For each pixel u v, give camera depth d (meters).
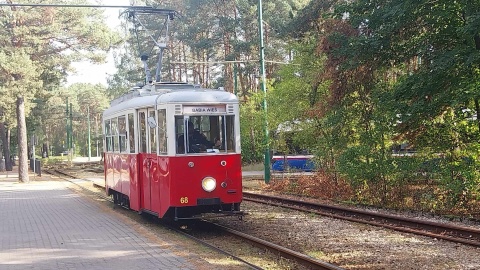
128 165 15.18
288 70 23.03
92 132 109.06
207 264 8.93
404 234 12.15
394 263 9.34
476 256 9.71
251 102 32.09
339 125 19.36
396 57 16.28
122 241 11.26
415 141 16.92
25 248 10.75
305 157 32.91
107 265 8.98
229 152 12.85
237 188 12.85
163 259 9.36
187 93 12.71
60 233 12.55
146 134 13.77
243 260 9.46
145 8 17.16
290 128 23.55
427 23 15.14
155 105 13.08
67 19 33.12
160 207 12.95
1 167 55.59
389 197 17.91
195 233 12.90
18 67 30.45
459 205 15.48
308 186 22.56
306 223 14.04
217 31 46.44
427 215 15.45
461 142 15.98
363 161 18.38
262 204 18.81
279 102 23.33
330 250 10.62
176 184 12.36
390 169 17.50
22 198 22.41
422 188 17.14
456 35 14.57
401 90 15.16
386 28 15.32
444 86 14.84
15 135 63.22
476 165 15.10
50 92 36.03
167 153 12.49
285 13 38.66
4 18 31.67
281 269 9.08
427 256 9.81
